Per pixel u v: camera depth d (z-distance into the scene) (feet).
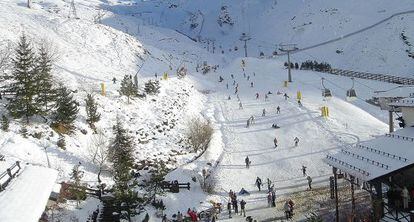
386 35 394.11
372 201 84.33
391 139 91.30
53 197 92.58
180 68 310.24
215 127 187.01
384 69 357.41
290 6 572.10
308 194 121.39
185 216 106.52
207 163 146.10
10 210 63.46
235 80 281.74
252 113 202.49
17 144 116.67
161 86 228.02
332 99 211.82
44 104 139.54
